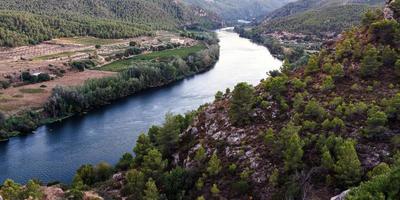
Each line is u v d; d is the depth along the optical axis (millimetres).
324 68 68438
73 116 126625
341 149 49094
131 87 151250
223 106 74375
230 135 64875
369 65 62469
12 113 121938
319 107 58562
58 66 172875
